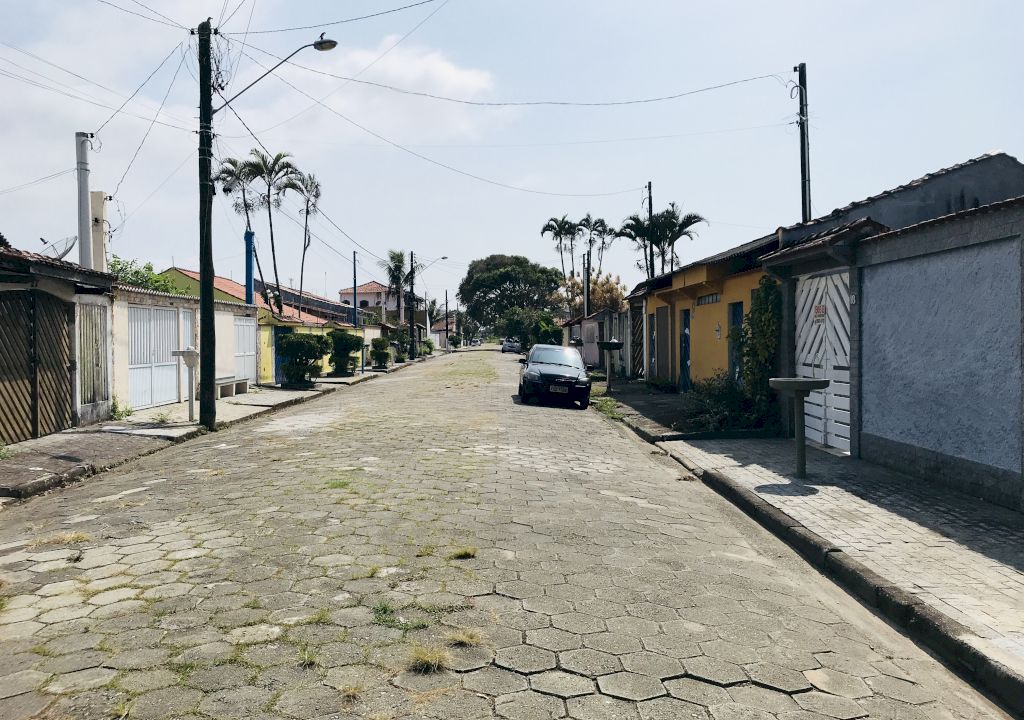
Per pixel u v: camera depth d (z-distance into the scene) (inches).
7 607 170.2
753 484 315.6
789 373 459.2
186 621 160.9
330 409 665.0
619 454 429.4
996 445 267.4
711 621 168.4
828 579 210.8
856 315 366.0
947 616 167.5
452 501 278.2
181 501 283.3
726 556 224.7
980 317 273.6
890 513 262.4
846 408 388.2
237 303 801.6
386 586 183.3
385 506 267.1
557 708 126.1
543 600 177.0
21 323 424.2
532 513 265.0
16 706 124.3
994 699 139.9
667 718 124.1
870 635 168.6
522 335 2881.4
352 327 1579.7
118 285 546.0
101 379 522.9
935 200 449.4
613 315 1245.7
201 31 527.8
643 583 192.9
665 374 868.0
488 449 414.3
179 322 655.1
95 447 412.5
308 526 239.0
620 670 141.3
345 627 157.8
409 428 503.8
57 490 325.1
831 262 397.4
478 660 143.6
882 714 130.3
